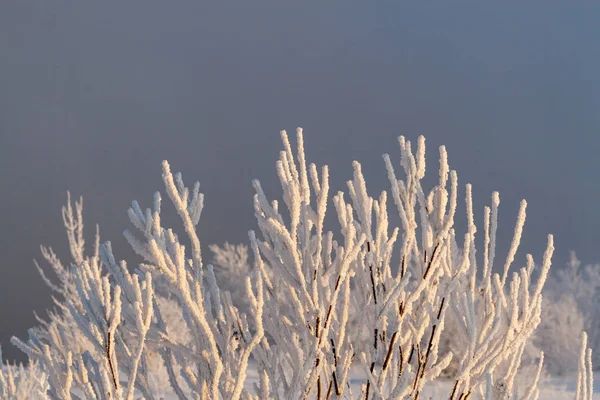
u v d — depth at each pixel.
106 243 4.03
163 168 4.02
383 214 4.47
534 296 4.62
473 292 4.58
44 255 17.45
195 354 4.07
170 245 3.78
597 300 29.92
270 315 4.35
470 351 4.43
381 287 4.46
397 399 4.32
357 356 4.58
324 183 4.15
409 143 4.52
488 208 4.68
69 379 3.79
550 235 4.65
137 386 4.29
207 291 4.17
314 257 4.16
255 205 4.24
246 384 15.58
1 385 4.48
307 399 4.25
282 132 4.17
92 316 3.72
